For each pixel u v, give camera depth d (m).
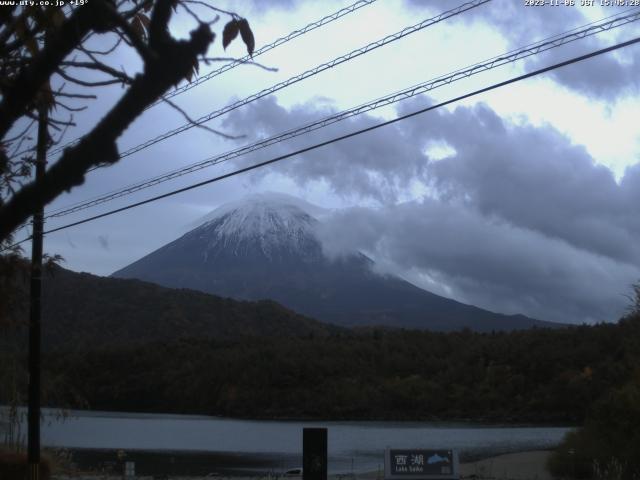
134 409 104.75
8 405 20.16
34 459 15.80
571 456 25.27
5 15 3.34
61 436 65.25
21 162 4.43
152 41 2.35
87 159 2.37
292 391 100.19
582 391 88.31
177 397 106.19
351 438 65.31
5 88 2.64
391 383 100.69
